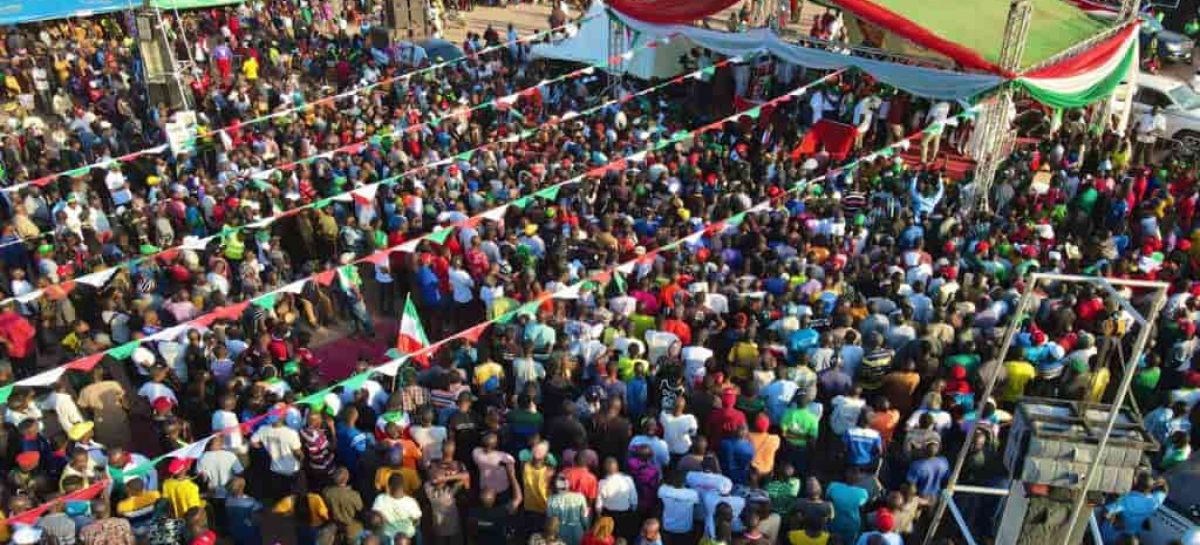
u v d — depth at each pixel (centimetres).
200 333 1019
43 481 838
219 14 3089
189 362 1010
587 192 1438
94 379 962
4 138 1853
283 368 1029
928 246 1422
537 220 1345
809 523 731
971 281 1133
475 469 917
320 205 1359
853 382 1012
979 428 858
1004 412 986
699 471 802
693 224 1303
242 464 862
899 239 1328
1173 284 1155
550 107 2247
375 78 2380
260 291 1176
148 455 1048
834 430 937
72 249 1316
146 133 2091
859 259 1234
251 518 816
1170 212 1517
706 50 2344
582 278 1151
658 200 1472
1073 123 2003
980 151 1658
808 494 753
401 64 2558
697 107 2327
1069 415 554
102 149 1819
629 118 2152
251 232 1334
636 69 2334
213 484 831
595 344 1005
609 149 1739
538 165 1539
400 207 1394
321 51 2808
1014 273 1196
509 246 1248
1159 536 830
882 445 905
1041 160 1817
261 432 876
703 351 994
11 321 1125
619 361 965
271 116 1861
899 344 1038
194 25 2964
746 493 777
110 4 2555
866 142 2025
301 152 1686
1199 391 984
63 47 2734
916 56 1820
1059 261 1230
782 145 1962
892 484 924
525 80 2355
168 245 1372
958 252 1276
